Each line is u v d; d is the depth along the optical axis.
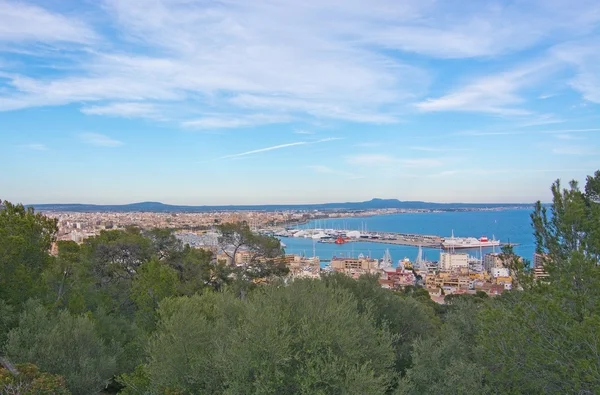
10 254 15.34
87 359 12.36
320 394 8.03
